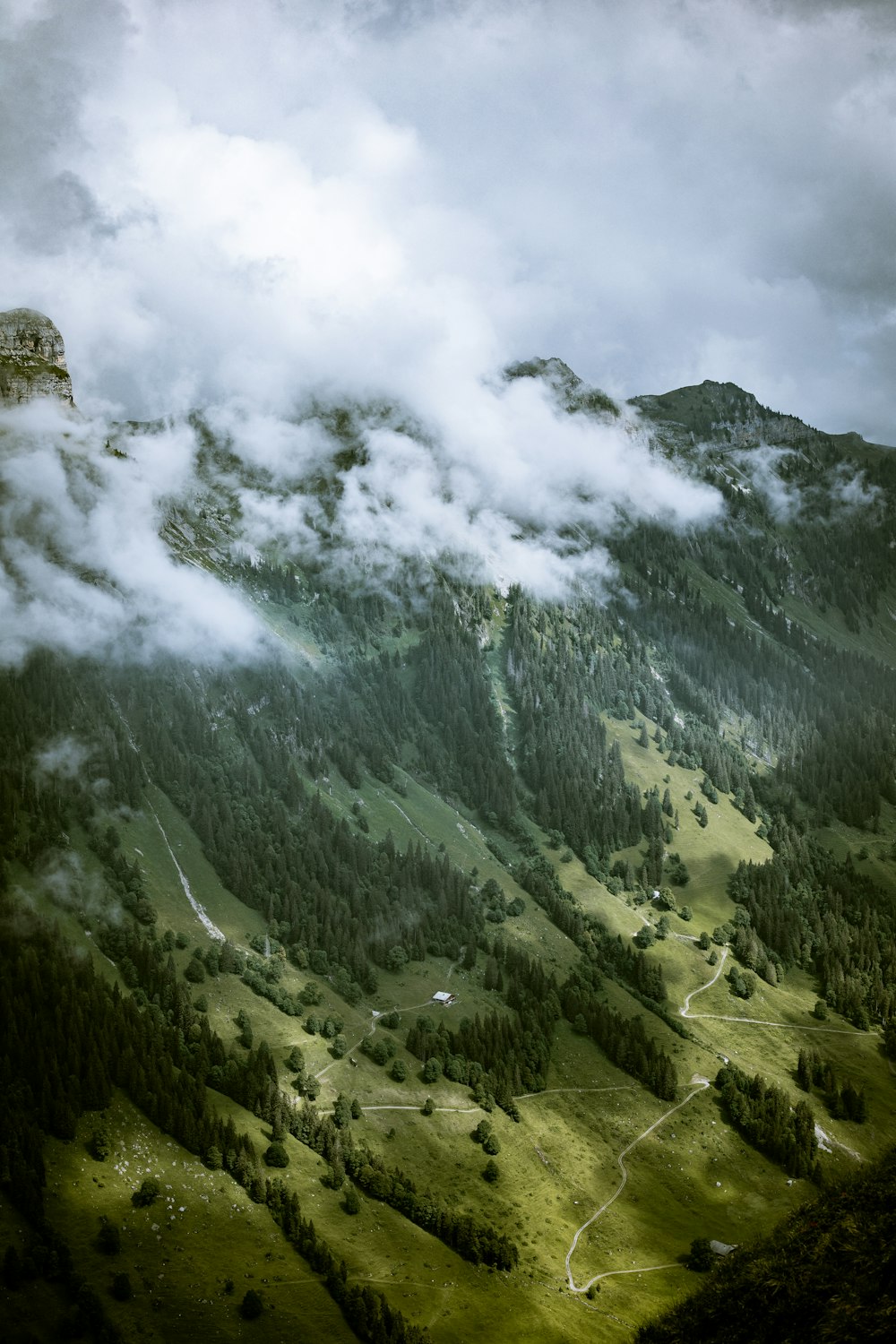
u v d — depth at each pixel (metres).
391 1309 177.00
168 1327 166.12
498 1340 180.62
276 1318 172.50
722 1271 103.56
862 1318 79.12
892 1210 93.31
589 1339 185.88
